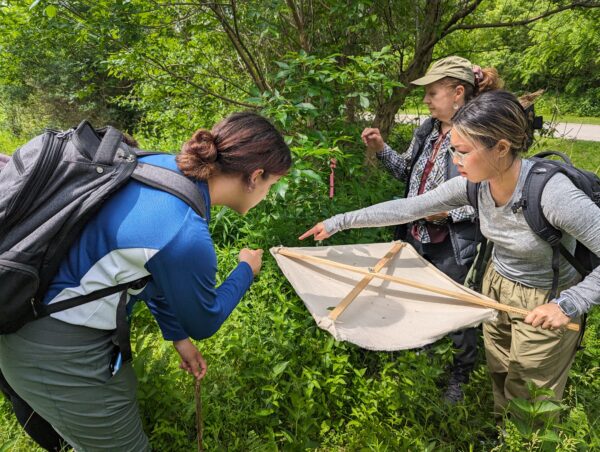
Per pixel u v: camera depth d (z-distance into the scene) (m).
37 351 1.29
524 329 1.79
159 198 1.23
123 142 1.35
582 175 1.55
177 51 4.09
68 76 9.84
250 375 2.10
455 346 2.38
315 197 3.14
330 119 3.33
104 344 1.38
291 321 2.49
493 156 1.52
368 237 3.17
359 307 1.90
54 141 1.25
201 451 1.82
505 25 4.30
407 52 4.59
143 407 2.01
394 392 2.15
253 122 1.38
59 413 1.39
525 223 1.61
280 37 3.88
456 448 2.05
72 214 1.18
